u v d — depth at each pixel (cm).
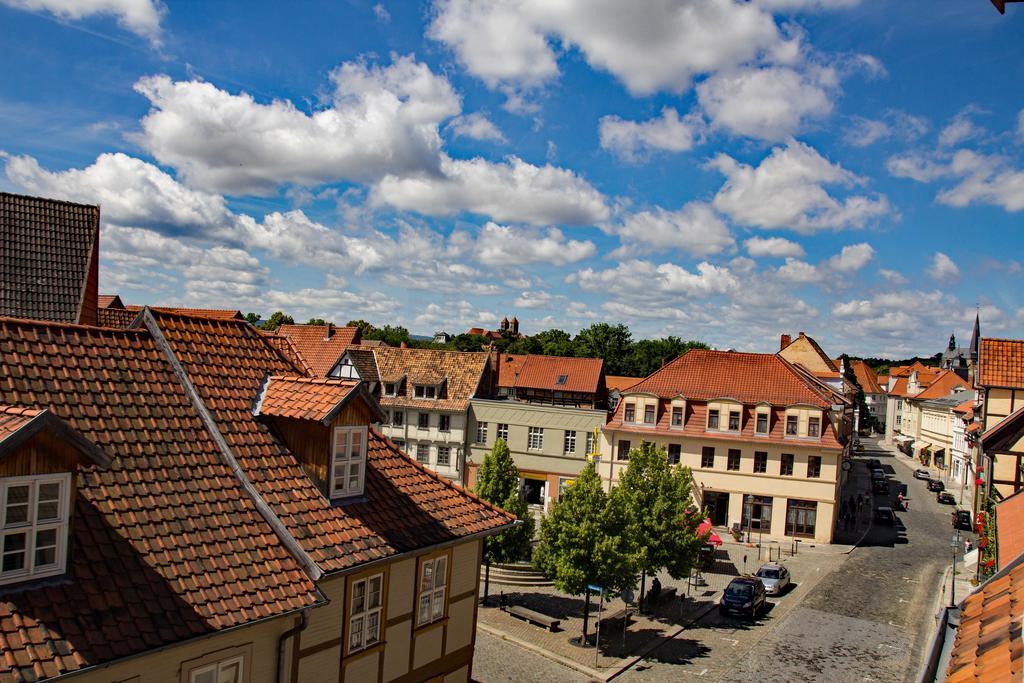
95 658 984
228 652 1196
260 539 1320
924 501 7050
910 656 2966
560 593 3769
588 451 5650
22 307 2828
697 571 4066
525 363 7738
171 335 1547
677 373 5569
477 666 2678
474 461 5978
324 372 6744
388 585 1526
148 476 1270
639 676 2692
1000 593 1312
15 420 996
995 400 4500
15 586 992
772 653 2975
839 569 4403
